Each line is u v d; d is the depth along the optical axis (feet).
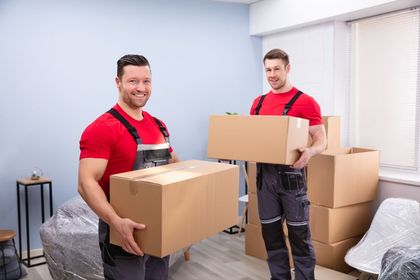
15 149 11.40
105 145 4.62
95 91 12.51
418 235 9.28
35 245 11.85
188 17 14.19
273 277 8.88
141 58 4.90
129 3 12.95
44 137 11.80
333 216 10.21
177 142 14.28
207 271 10.57
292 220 8.36
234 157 7.61
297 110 8.54
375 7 10.96
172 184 4.07
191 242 4.39
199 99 14.65
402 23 11.28
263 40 15.89
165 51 13.79
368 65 12.36
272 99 9.00
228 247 12.47
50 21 11.68
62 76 11.96
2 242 9.93
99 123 4.68
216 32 14.85
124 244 4.21
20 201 11.57
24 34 11.33
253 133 7.38
